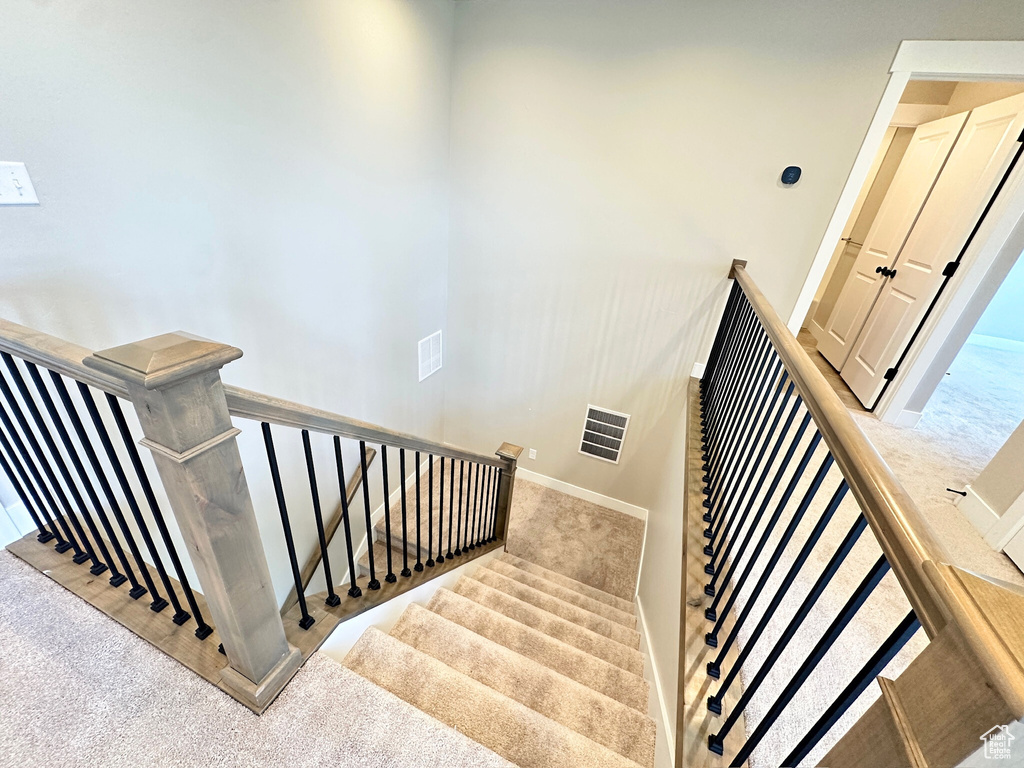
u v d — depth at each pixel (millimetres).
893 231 3465
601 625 2334
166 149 1517
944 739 431
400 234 2926
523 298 3439
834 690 1284
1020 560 1918
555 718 1468
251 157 1830
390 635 1636
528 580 2785
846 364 3830
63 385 961
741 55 2305
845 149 2305
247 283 1966
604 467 3805
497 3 2652
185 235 1655
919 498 2355
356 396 2934
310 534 2738
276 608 1023
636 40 2461
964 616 419
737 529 1353
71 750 920
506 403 3920
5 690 1010
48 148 1226
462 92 2969
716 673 1256
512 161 3031
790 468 2541
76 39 1223
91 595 1230
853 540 681
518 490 4082
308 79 1992
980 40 1938
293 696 1068
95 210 1368
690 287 2910
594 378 3490
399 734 1020
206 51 1559
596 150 2785
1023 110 2359
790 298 2699
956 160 2854
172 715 993
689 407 2699
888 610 1583
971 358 4926
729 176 2562
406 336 3305
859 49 2115
